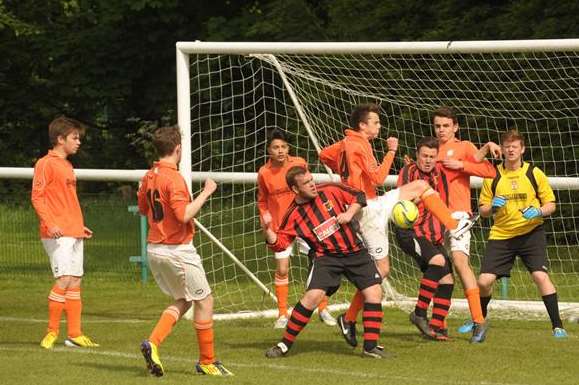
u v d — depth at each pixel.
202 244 36.19
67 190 23.20
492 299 30.47
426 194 22.56
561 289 33.78
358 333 24.84
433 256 23.20
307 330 25.23
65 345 23.20
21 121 68.56
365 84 35.53
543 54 36.38
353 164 22.95
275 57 31.73
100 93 65.38
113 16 62.78
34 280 37.75
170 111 62.31
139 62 65.69
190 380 18.78
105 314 29.38
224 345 22.97
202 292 19.33
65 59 65.88
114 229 39.06
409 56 35.66
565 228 37.69
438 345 22.73
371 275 21.25
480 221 35.41
